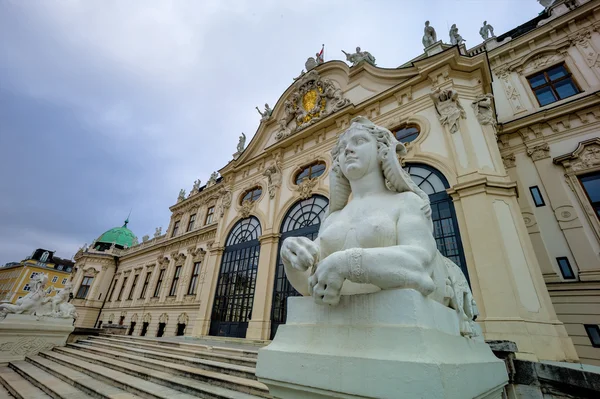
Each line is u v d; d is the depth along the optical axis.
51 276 47.03
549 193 8.87
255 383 4.06
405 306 1.27
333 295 1.40
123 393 4.33
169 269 20.58
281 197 12.45
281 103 14.98
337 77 13.08
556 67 10.66
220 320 11.88
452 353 1.37
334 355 1.30
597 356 6.64
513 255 6.32
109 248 30.83
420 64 9.68
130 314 21.33
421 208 1.85
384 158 2.11
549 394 3.34
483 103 8.19
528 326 5.54
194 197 22.84
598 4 10.14
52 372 6.16
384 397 1.09
